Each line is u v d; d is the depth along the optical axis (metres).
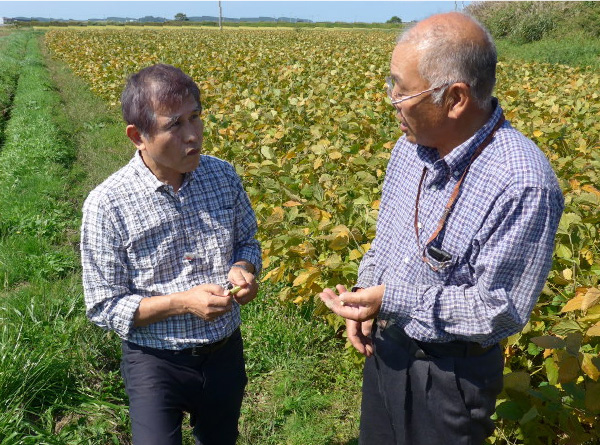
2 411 3.33
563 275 3.14
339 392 3.73
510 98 8.23
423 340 2.01
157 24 100.00
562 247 3.25
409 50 1.86
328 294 2.15
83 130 12.01
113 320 2.19
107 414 3.56
